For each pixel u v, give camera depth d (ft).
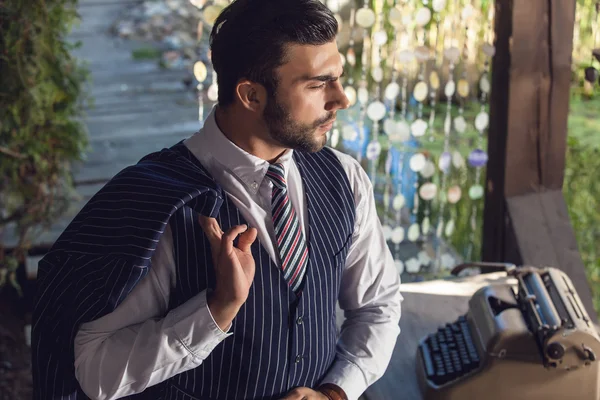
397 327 5.32
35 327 4.45
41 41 10.69
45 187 12.49
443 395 6.06
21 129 11.00
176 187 4.34
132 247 4.20
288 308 4.58
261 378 4.59
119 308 4.33
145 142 17.66
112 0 26.81
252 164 4.51
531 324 5.93
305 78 4.18
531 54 8.15
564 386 5.84
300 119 4.27
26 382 11.82
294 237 4.59
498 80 8.38
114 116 18.98
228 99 4.40
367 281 5.22
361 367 5.11
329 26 4.19
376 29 10.00
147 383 4.30
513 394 5.91
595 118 14.49
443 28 10.05
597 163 13.29
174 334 4.22
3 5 10.25
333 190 4.92
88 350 4.33
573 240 8.57
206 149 4.59
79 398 4.62
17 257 12.37
